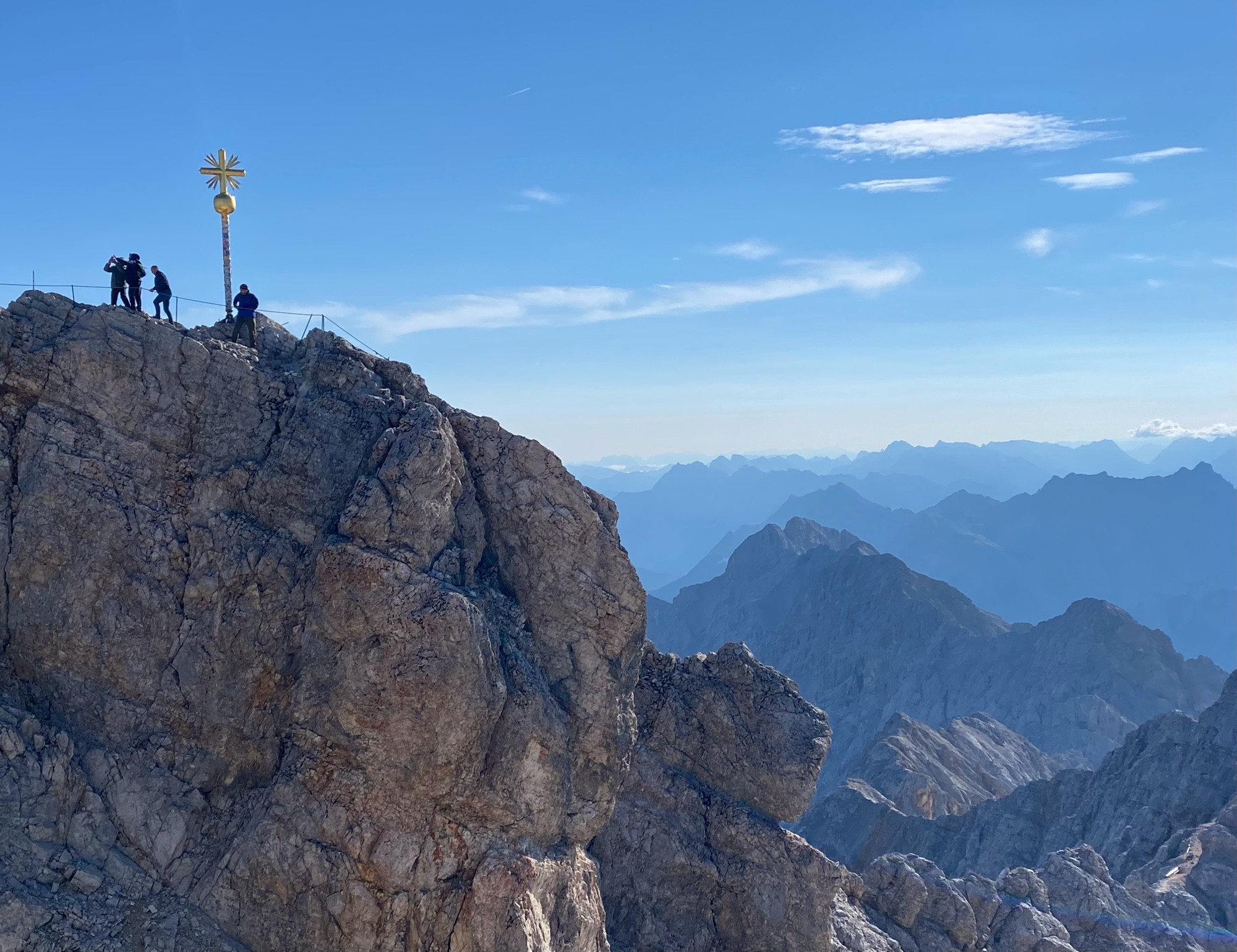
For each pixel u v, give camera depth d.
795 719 49.09
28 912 29.73
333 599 33.41
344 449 36.41
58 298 35.31
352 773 33.38
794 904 45.25
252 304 38.75
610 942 43.03
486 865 33.28
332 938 32.50
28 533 33.53
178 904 31.98
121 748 33.50
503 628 36.88
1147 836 103.25
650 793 46.31
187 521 34.94
